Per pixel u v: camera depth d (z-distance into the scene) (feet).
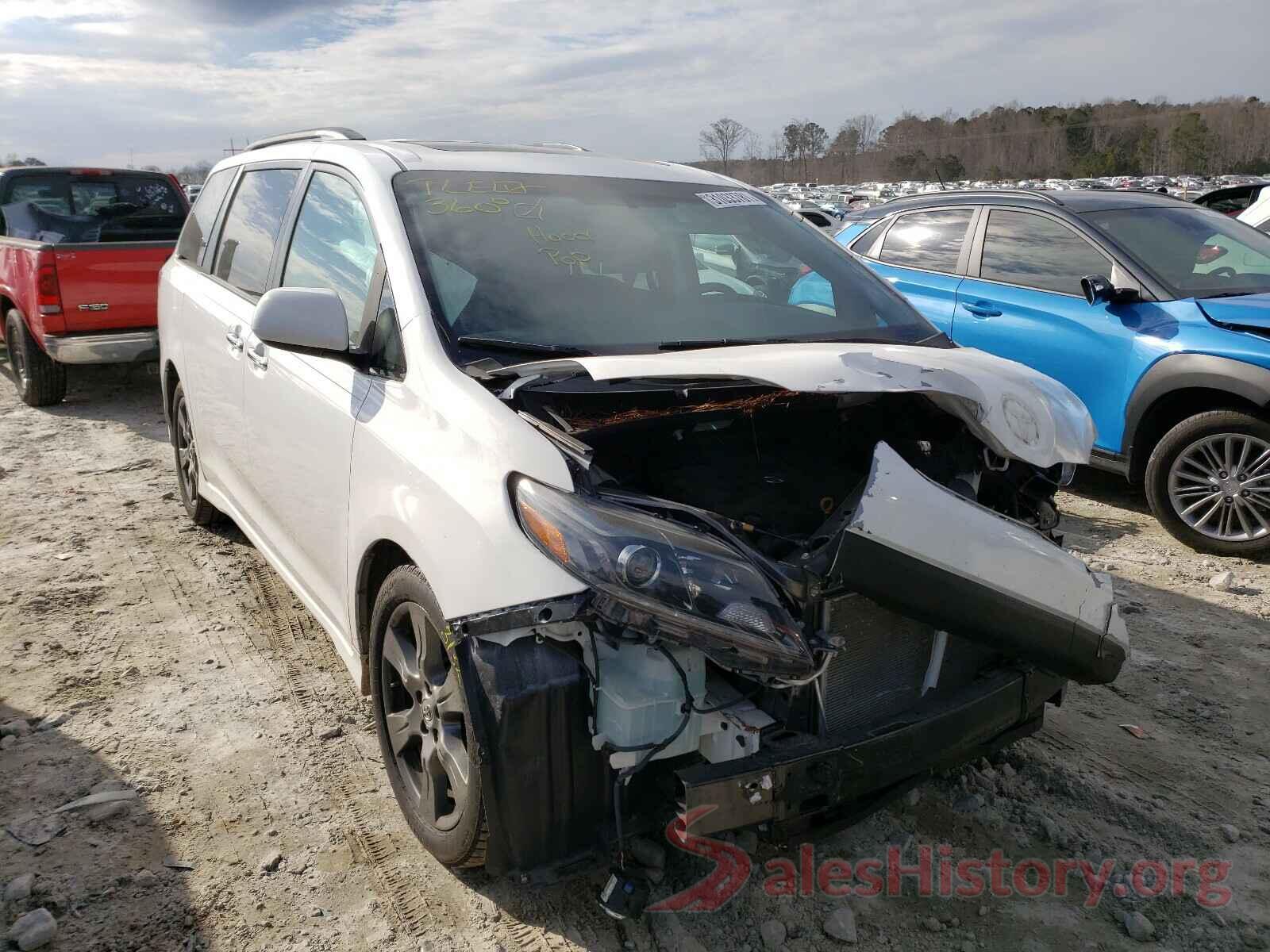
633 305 10.23
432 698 8.52
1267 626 14.56
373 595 9.81
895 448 9.84
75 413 27.43
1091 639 8.50
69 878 8.79
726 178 13.53
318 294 9.44
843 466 9.87
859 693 8.14
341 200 11.35
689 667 7.43
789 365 7.88
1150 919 8.68
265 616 14.35
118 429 25.59
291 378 11.23
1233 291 18.67
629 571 6.93
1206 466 17.49
